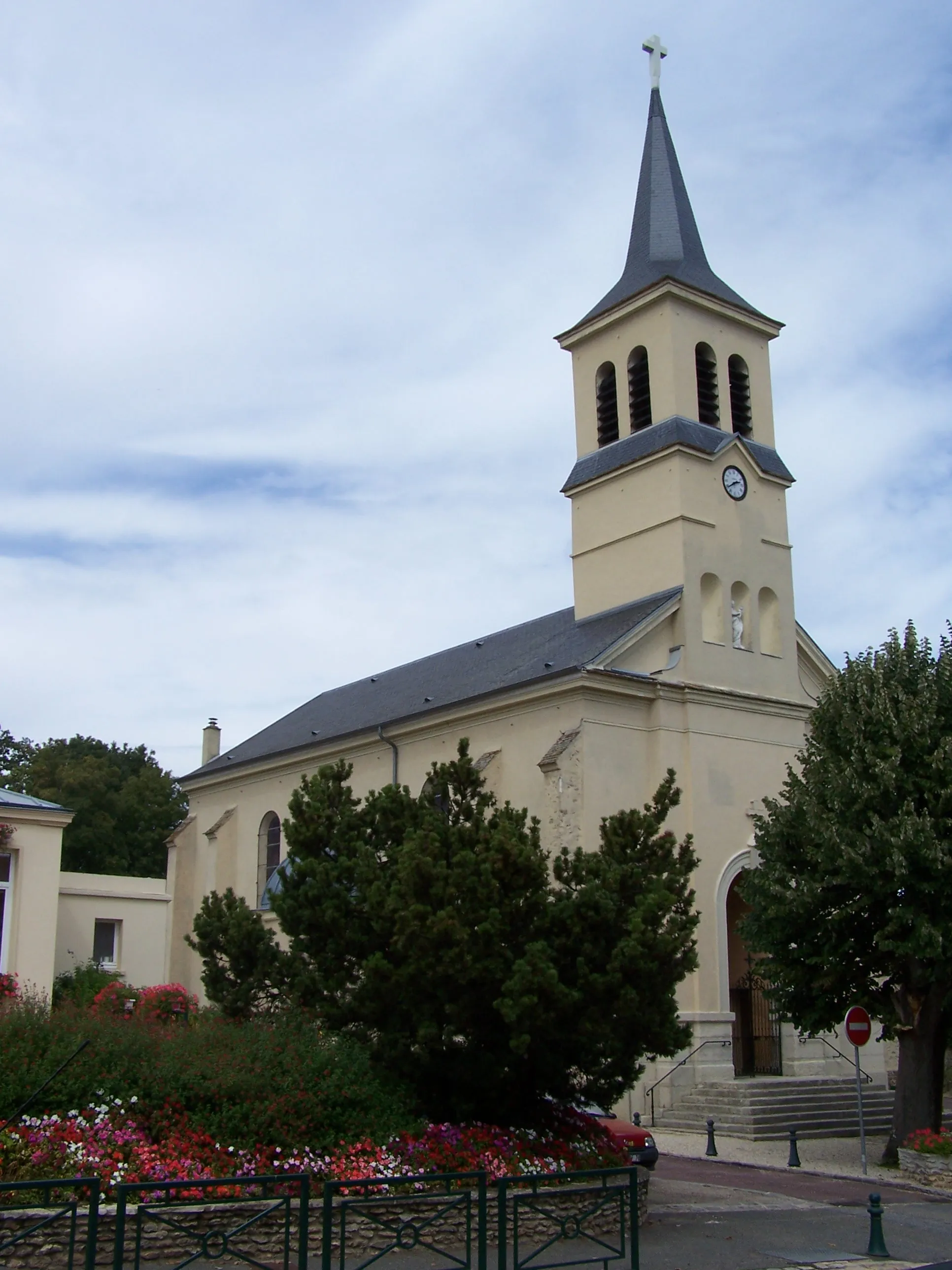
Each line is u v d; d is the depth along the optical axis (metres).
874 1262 14.59
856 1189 20.53
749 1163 23.12
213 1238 13.29
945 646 24.94
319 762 39.91
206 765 48.69
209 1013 19.11
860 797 23.31
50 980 27.78
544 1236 15.36
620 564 34.47
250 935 19.33
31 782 61.44
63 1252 12.75
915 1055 23.33
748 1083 28.67
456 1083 17.20
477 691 33.78
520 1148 16.56
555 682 30.36
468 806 19.16
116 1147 14.23
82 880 45.03
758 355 37.16
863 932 23.52
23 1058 15.09
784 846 24.77
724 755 31.59
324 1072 16.36
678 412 34.22
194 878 45.34
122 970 44.91
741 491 34.62
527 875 16.91
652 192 38.25
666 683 30.89
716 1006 29.59
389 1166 15.17
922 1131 22.03
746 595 34.03
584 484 35.81
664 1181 20.97
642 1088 28.31
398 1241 12.26
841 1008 24.02
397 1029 17.12
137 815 62.38
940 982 22.86
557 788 29.03
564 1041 16.52
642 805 30.33
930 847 22.00
